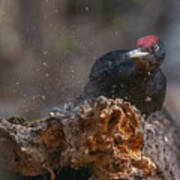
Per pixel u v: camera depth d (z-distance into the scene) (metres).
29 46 20.22
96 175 6.60
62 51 19.89
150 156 7.18
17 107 14.45
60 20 22.67
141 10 29.41
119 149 6.46
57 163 6.81
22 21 20.67
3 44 19.66
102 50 24.97
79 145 6.44
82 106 6.42
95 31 25.50
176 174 8.89
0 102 15.59
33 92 15.73
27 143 6.64
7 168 6.87
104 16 26.52
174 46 29.12
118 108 6.29
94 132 6.32
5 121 6.83
